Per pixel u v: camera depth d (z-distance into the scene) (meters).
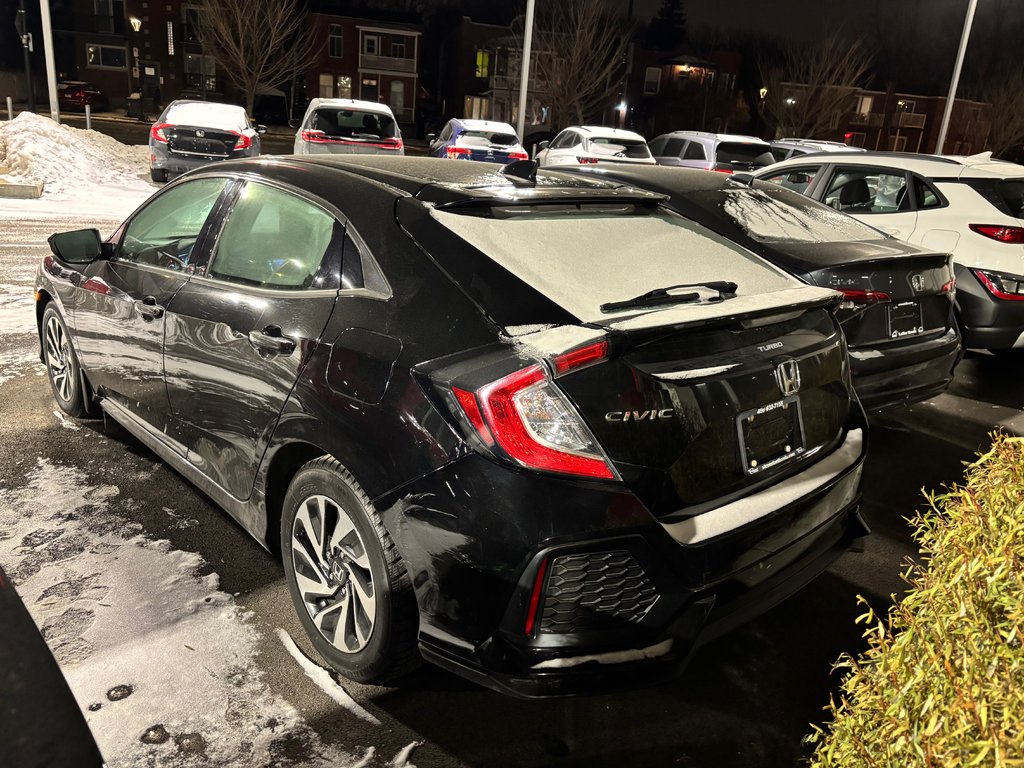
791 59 45.31
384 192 2.53
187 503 3.41
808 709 2.37
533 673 1.88
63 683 1.04
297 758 2.06
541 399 1.86
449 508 1.92
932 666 1.20
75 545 3.03
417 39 49.31
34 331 5.88
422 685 2.39
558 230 2.51
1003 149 49.72
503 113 42.47
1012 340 5.54
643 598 1.91
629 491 1.89
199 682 2.32
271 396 2.46
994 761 1.00
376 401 2.10
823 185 6.62
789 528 2.21
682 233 2.81
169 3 46.72
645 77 50.03
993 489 1.50
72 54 47.41
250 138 14.20
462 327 2.07
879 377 3.97
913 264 4.05
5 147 14.62
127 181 15.16
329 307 2.39
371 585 2.21
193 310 2.87
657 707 2.35
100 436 4.06
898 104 54.84
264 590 2.81
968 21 22.48
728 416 2.10
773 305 2.24
